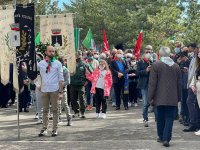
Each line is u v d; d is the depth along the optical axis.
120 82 16.08
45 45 12.74
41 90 10.51
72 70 13.90
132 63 17.05
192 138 9.98
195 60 10.36
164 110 9.20
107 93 13.77
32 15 10.08
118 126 12.02
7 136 10.70
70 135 10.67
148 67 11.41
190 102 10.73
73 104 14.16
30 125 12.55
